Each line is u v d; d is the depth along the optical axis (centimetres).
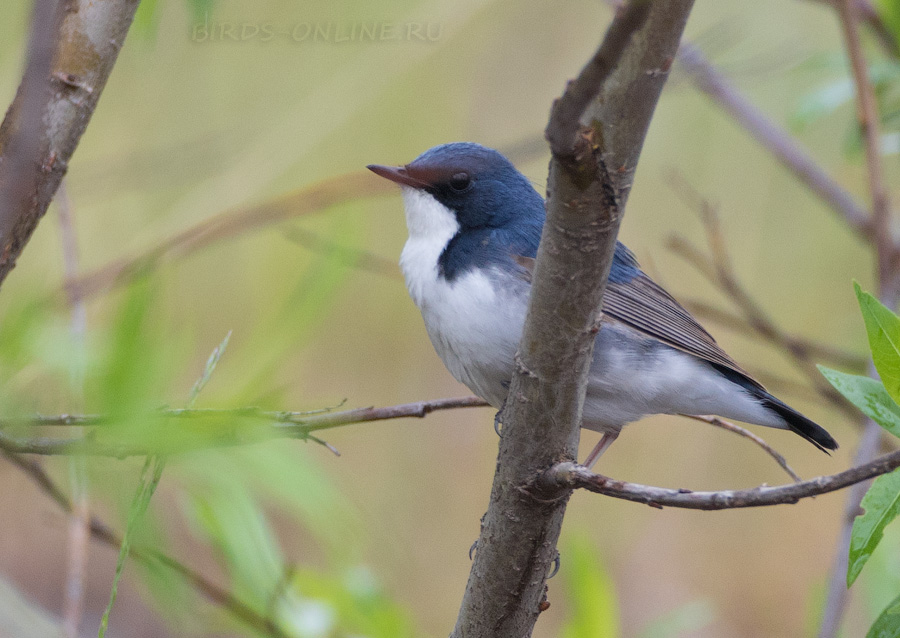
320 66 1238
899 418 452
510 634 609
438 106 1416
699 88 1155
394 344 1522
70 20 484
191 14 732
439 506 1474
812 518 1612
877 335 454
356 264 562
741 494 439
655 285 901
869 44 1172
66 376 410
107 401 314
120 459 402
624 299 857
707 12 1348
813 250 1518
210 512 502
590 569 830
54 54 479
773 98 1444
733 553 1580
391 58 1188
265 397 368
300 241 885
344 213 514
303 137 1147
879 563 858
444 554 1444
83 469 405
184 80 1201
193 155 1112
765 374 1052
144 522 426
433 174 869
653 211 1505
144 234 1015
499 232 850
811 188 1128
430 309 841
